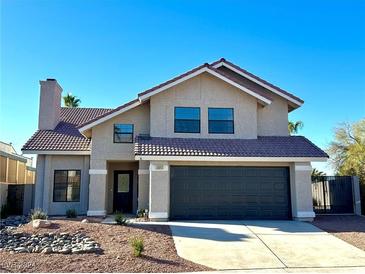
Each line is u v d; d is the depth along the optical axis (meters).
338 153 30.19
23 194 22.25
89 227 12.92
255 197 17.80
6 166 25.72
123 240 11.74
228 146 18.23
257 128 20.59
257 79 20.83
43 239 11.41
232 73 21.31
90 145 20.89
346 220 17.30
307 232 14.16
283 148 18.28
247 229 14.57
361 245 12.29
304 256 11.06
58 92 24.41
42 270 8.90
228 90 19.84
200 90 19.69
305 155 17.42
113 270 9.10
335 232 14.19
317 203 20.66
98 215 19.14
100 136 19.89
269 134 20.62
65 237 11.66
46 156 20.89
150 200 16.73
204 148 17.78
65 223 13.36
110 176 21.73
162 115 19.30
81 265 9.32
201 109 19.52
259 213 17.67
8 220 18.58
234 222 16.39
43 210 20.33
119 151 19.83
